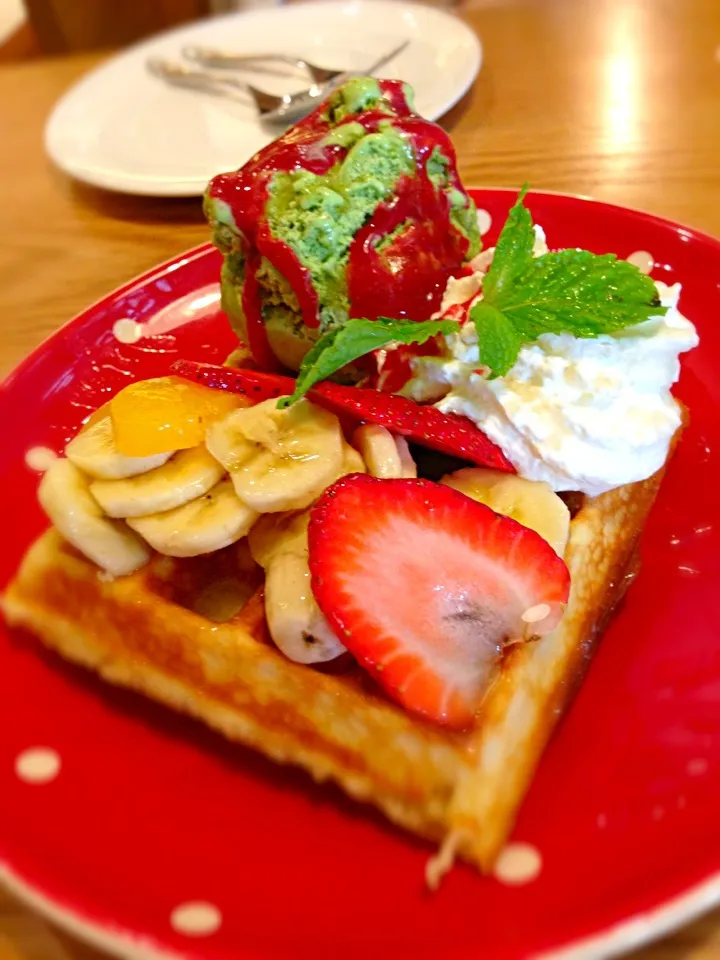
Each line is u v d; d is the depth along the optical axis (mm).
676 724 133
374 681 130
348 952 110
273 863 127
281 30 350
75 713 153
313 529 123
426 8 338
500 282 146
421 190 160
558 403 141
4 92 381
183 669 147
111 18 465
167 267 238
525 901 114
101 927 114
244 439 143
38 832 133
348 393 145
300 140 163
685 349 149
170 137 303
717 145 265
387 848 127
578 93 301
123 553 148
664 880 107
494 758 122
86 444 150
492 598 123
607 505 151
